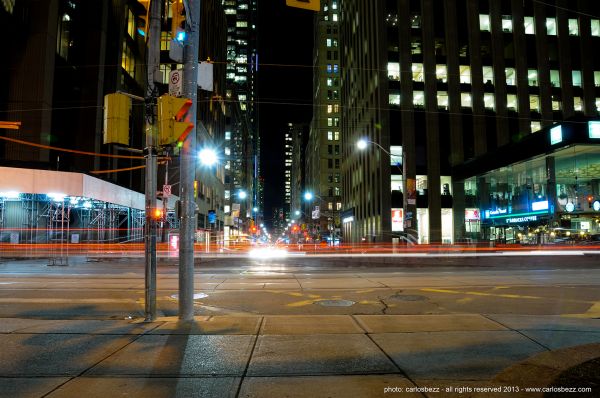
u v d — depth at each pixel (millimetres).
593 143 34844
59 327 8219
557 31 63406
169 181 53031
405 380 5293
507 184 50188
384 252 48500
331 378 5395
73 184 31688
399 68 59500
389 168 57469
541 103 61375
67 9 39500
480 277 18172
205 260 29953
